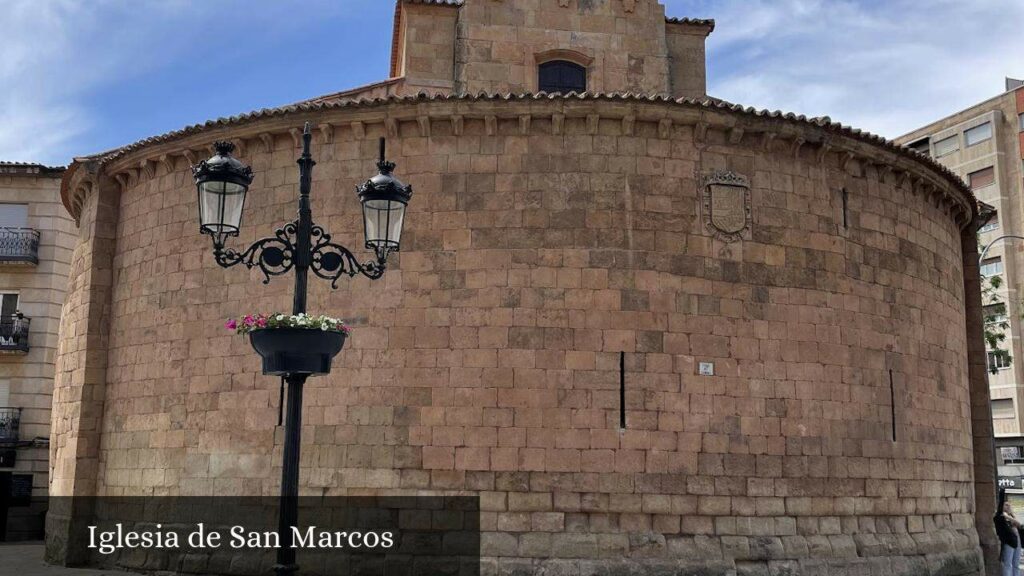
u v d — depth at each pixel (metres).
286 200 18.41
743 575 16.31
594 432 16.58
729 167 18.06
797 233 18.30
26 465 32.81
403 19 25.11
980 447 23.30
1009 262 65.00
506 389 16.75
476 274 17.22
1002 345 64.25
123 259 20.61
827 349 18.14
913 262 20.17
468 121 17.81
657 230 17.44
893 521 18.31
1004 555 20.17
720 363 17.25
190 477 18.20
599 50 24.19
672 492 16.55
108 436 19.95
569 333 16.92
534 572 15.91
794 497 17.19
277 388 17.73
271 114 18.20
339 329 10.27
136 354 19.69
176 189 19.80
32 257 33.97
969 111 69.44
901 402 19.11
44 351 33.75
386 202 10.96
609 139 17.72
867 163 19.52
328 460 17.03
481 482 16.47
